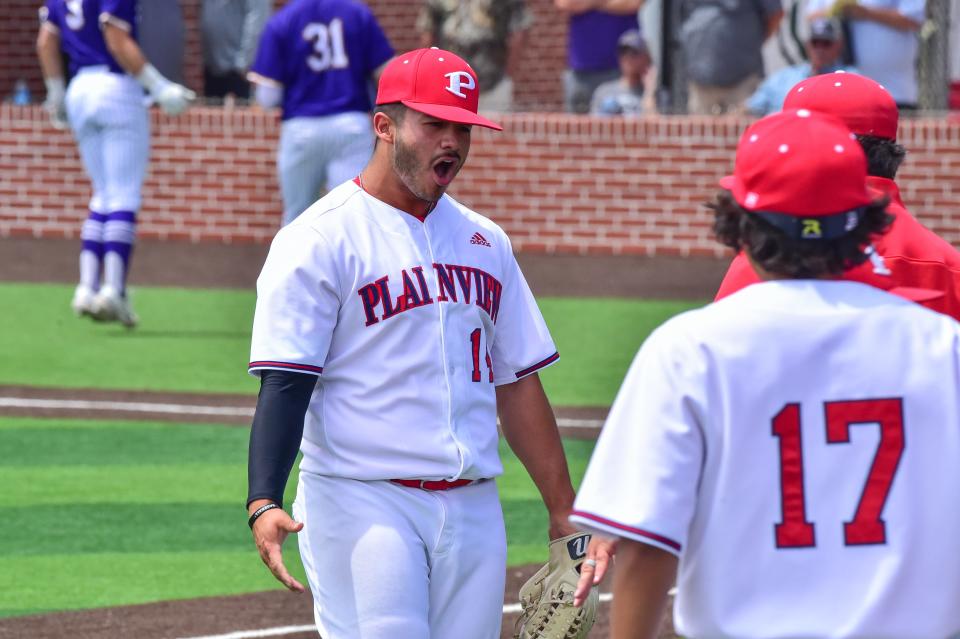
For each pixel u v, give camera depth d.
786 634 9.27
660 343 9.48
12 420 30.31
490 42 56.16
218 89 60.19
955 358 9.49
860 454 9.33
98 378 34.25
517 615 19.42
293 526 12.20
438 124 12.71
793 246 9.54
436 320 12.98
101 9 37.66
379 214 13.05
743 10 53.25
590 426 29.97
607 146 53.81
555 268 50.91
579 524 9.49
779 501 9.32
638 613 9.52
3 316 42.06
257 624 19.09
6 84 71.00
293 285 12.70
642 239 53.91
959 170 50.84
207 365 35.97
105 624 18.95
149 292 46.56
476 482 13.22
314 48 38.38
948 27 57.84
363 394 12.84
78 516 24.03
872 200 9.73
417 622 12.59
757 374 9.35
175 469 27.08
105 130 38.31
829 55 48.34
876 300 9.62
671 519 9.26
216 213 56.00
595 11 56.84
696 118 53.34
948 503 9.33
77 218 56.59
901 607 9.27
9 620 19.05
